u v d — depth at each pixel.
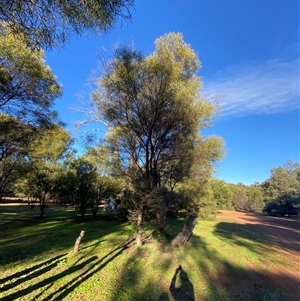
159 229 10.22
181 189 14.63
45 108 8.78
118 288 5.11
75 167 17.08
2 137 8.66
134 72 7.68
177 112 8.38
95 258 7.02
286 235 16.56
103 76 8.13
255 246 10.95
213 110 9.07
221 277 6.40
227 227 17.84
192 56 8.21
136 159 9.30
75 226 13.10
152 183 9.17
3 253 7.16
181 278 6.03
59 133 15.09
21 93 7.74
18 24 2.34
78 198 16.77
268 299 5.31
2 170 14.27
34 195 17.91
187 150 9.74
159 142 9.07
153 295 4.98
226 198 41.34
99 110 9.32
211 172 11.80
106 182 17.27
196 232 13.07
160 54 7.82
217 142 10.90
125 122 8.84
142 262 6.92
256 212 49.91
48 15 2.30
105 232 11.34
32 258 6.73
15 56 6.55
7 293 4.51
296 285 6.37
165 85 7.84
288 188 42.88
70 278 5.40
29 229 12.12
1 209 24.52
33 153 13.47
